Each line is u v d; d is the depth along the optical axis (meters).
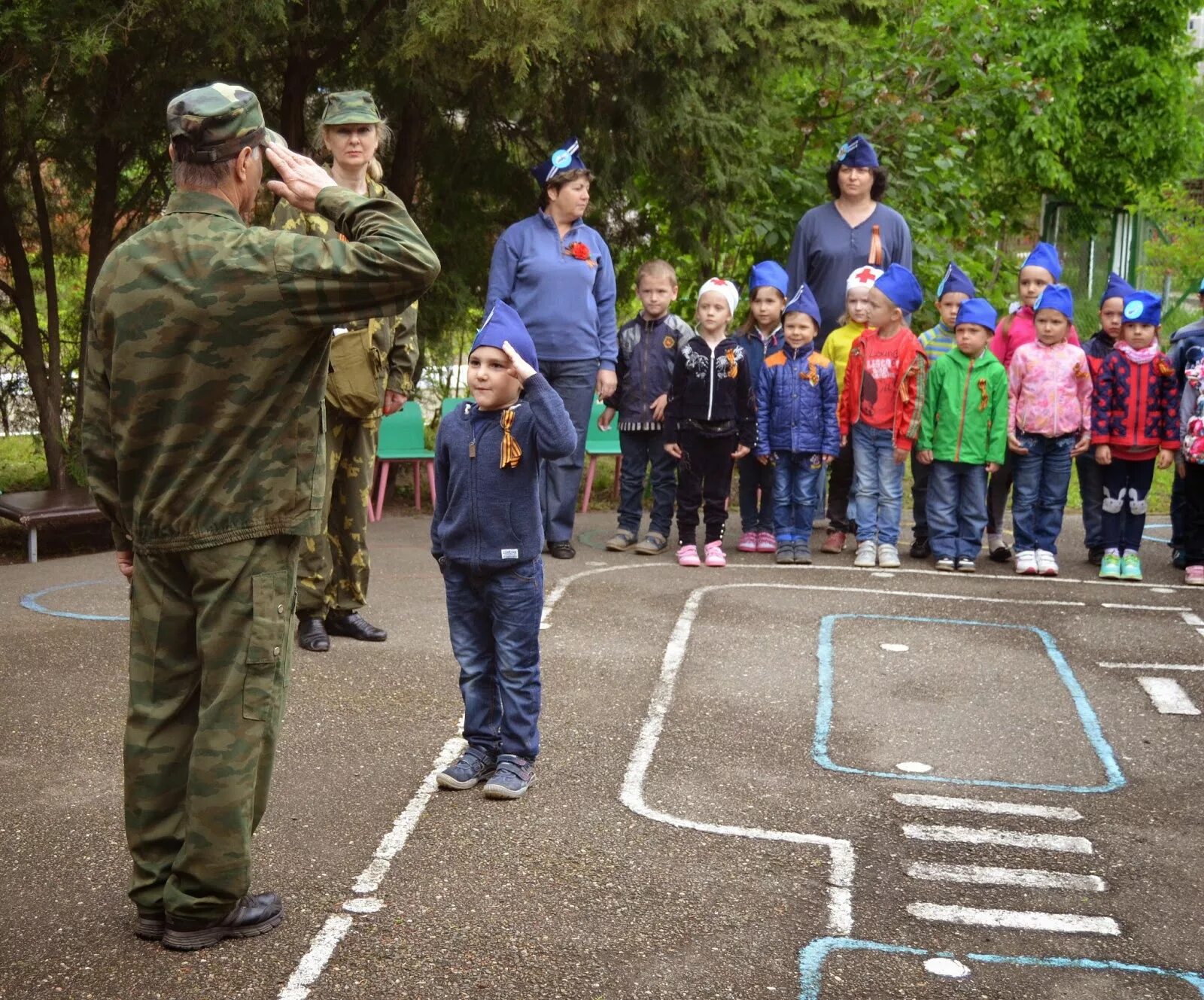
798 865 4.24
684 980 3.53
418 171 10.63
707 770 5.02
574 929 3.78
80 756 4.96
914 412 8.16
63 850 4.18
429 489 11.23
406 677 5.88
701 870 4.18
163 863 3.61
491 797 4.66
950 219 12.87
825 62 10.52
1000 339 8.95
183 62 8.60
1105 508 8.33
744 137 10.73
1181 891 4.16
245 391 3.34
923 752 5.29
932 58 12.95
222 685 3.44
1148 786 5.02
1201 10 24.97
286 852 4.21
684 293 12.35
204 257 3.30
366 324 5.86
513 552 4.61
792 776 4.99
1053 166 20.55
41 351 10.56
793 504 8.45
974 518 8.31
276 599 3.46
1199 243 22.86
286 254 3.30
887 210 9.16
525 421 4.57
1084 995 3.53
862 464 8.39
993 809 4.75
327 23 8.89
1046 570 8.25
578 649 6.44
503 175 10.49
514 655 4.69
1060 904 4.04
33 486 11.55
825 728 5.51
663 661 6.30
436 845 4.29
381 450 10.06
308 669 5.93
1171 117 25.12
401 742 5.16
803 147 12.27
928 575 8.22
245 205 3.50
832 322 9.12
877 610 7.30
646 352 8.66
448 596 4.81
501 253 8.24
